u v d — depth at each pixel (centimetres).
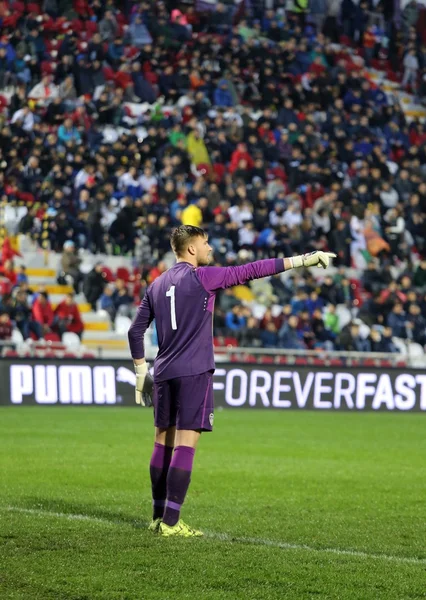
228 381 5709
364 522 2236
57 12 7962
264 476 3025
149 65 8044
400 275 7156
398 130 8569
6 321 5775
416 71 9494
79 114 7300
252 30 8925
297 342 6212
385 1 9475
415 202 7844
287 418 5272
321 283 6919
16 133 7006
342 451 3819
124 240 6769
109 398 5591
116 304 6303
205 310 1859
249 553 1698
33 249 6700
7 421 4588
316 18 9256
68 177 6925
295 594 1435
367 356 6059
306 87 8731
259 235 6981
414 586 1511
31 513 2122
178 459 1848
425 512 2406
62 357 5534
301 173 7712
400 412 5941
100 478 2847
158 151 7344
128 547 1700
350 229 7362
